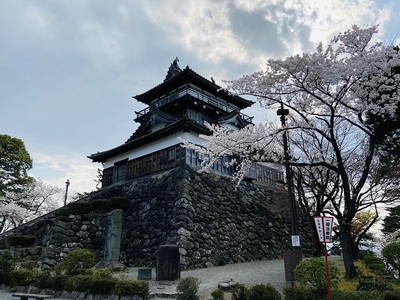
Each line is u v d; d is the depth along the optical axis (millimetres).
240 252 16891
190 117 24047
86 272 11281
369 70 9133
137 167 21562
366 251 17312
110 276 10297
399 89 9391
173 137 19531
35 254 15430
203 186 17906
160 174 19172
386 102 9875
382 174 14172
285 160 10914
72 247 15812
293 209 9969
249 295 7285
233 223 17844
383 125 10406
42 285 10719
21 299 9047
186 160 18188
